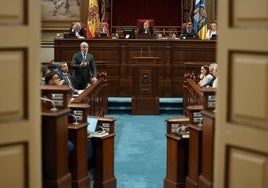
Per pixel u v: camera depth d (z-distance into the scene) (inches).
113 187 232.4
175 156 221.3
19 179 130.4
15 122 128.3
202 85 339.9
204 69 380.8
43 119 193.0
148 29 495.2
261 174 122.4
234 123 127.0
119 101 454.9
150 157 299.9
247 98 123.5
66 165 203.3
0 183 127.0
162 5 617.0
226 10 125.0
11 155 128.5
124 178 257.1
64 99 200.4
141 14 617.9
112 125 230.4
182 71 473.4
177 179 221.3
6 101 126.0
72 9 584.4
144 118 428.1
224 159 129.3
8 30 124.5
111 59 472.4
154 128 385.4
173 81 474.9
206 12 571.5
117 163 285.7
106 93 437.1
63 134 199.3
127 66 471.5
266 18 118.1
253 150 123.4
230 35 124.8
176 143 219.9
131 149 319.0
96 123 228.8
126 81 471.8
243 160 125.8
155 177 259.6
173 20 618.2
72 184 211.6
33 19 129.5
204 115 199.9
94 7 536.4
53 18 585.6
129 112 450.3
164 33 601.6
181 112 450.3
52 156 193.5
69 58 469.7
